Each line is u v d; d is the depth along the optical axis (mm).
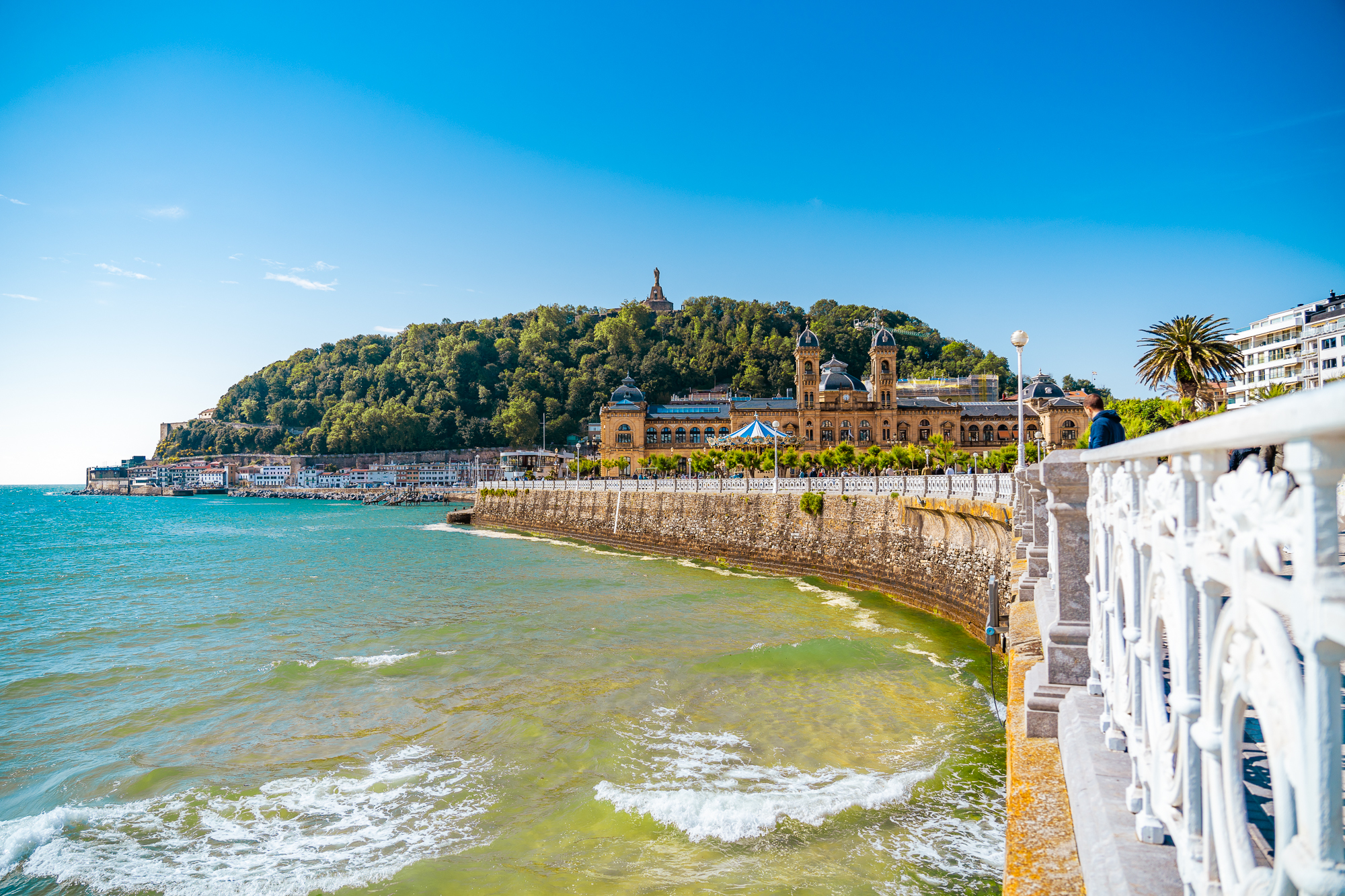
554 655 27406
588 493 78875
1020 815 5512
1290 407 1718
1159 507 3492
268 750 19016
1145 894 3613
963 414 114375
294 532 97875
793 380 193500
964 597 31953
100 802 16406
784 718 20047
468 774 17266
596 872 13211
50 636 33094
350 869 13664
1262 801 4547
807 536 48469
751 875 12906
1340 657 1798
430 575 51281
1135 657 4320
